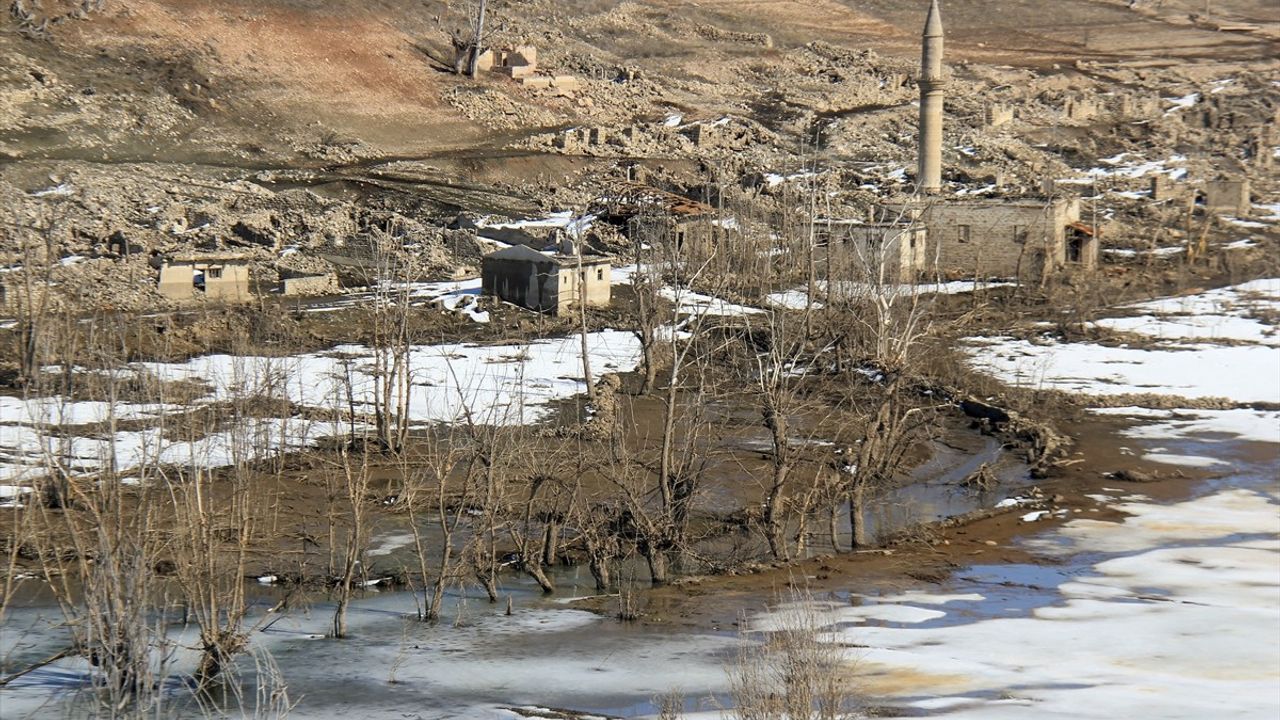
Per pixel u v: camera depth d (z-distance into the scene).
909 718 27.91
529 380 60.59
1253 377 64.44
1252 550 41.78
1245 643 33.44
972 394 60.53
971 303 79.12
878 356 56.34
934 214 87.38
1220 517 45.25
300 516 42.47
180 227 81.62
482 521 37.25
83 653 30.14
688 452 43.47
